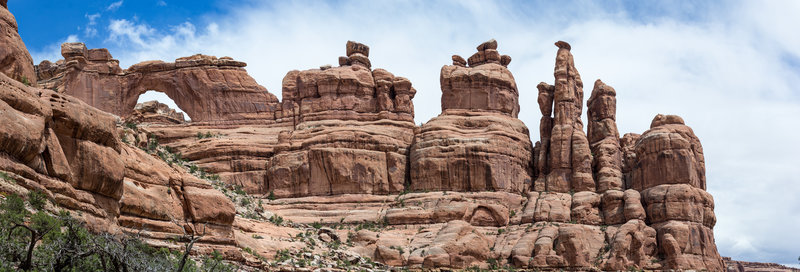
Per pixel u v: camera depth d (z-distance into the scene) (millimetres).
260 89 100625
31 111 46875
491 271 78375
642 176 91375
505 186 90562
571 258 80500
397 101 97062
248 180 91625
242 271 58906
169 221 57031
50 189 47031
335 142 90688
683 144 90125
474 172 90062
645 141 92000
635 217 86312
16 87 46594
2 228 41062
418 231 83062
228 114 99562
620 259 81500
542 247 80750
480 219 86938
